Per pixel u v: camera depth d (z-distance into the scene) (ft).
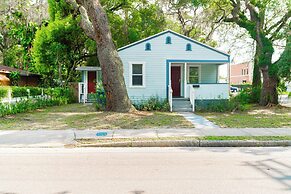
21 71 99.55
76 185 17.10
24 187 16.79
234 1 74.28
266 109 63.31
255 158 23.88
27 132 34.65
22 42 101.86
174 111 58.29
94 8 48.80
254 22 69.10
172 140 29.58
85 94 83.66
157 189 16.37
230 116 50.19
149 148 28.35
